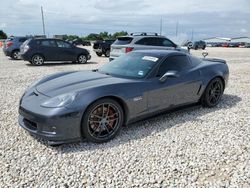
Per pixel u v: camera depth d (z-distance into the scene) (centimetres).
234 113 484
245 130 400
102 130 346
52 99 324
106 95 336
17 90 662
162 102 412
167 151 327
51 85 369
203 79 479
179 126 412
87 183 259
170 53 445
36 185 254
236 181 265
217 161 304
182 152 324
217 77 511
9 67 1166
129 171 280
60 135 313
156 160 304
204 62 524
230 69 1132
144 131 390
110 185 256
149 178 268
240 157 315
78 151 323
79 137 328
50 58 1305
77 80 378
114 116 357
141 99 377
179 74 427
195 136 374
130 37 1090
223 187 255
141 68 413
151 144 346
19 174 272
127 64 434
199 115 469
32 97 350
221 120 444
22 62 1421
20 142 346
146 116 400
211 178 270
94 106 330
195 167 290
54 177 268
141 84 379
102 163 296
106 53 1873
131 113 371
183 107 470
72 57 1367
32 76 892
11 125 407
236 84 768
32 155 312
